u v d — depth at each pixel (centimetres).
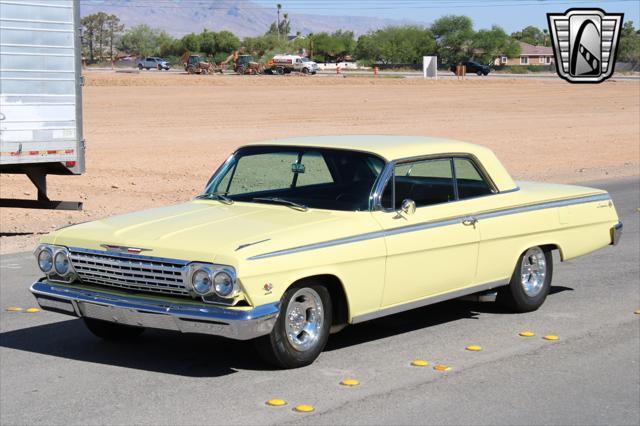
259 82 6206
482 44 12538
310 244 661
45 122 1305
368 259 699
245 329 621
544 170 2386
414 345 760
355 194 725
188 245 643
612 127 3772
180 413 589
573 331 815
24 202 1398
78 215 1594
